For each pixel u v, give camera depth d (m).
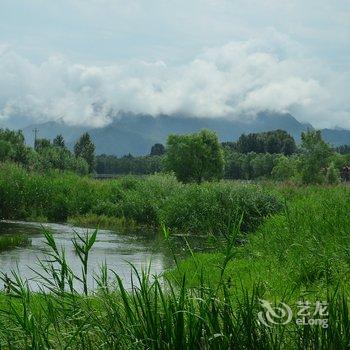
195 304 4.91
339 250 10.73
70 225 28.33
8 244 19.61
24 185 32.00
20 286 5.14
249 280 9.80
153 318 4.44
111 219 29.75
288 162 65.62
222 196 25.19
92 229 26.75
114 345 4.39
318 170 44.59
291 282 9.45
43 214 31.34
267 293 8.10
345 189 21.28
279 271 10.74
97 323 4.52
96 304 5.32
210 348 4.18
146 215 29.70
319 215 14.32
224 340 4.20
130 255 18.38
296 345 4.55
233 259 12.92
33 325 4.40
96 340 4.62
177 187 33.84
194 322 4.30
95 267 15.12
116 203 31.88
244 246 14.73
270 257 12.39
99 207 31.50
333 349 4.30
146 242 22.22
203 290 4.70
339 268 9.68
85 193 32.84
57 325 4.66
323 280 9.20
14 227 26.53
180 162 78.94
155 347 4.19
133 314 4.43
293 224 14.33
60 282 5.05
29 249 18.83
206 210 24.91
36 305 5.78
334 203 15.47
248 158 141.12
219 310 4.67
